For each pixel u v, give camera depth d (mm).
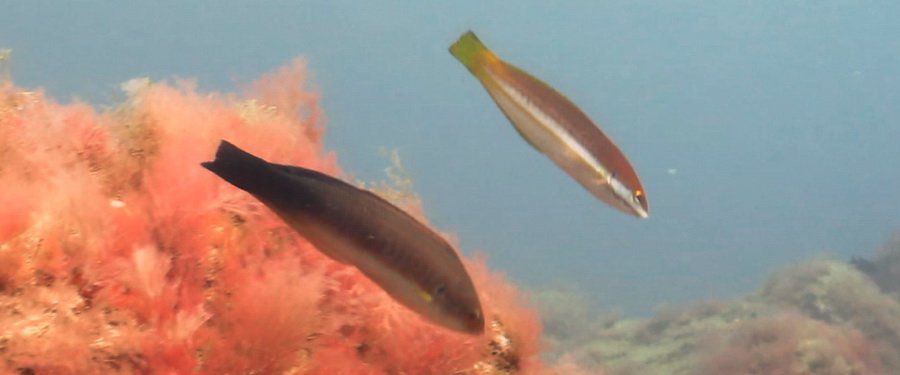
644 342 18984
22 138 2641
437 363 2621
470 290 1398
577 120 1782
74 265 2115
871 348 13586
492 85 1706
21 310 1938
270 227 2564
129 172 2854
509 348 3104
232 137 3143
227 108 3416
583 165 1802
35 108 2896
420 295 1372
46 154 2516
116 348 1975
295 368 2225
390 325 2557
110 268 2131
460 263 1386
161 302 2105
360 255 1346
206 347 2102
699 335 17578
